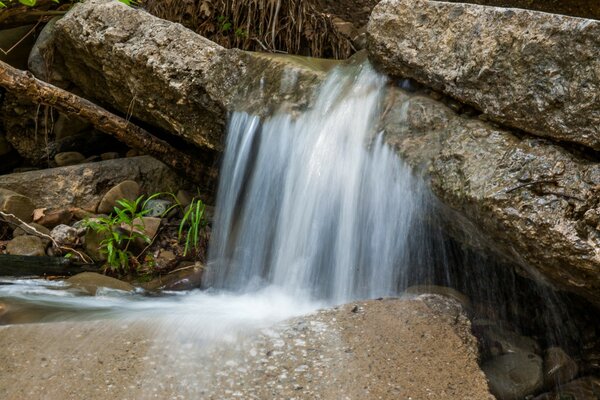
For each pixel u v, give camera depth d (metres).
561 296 3.68
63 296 4.12
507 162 3.20
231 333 3.38
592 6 4.63
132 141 5.15
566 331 3.83
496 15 3.30
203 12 5.99
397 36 3.78
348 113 4.03
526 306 3.95
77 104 4.95
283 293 4.22
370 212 3.88
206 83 4.72
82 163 5.84
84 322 3.46
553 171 3.06
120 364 3.10
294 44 5.96
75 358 3.13
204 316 3.62
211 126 4.88
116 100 5.55
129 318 3.57
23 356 3.14
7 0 5.96
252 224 4.50
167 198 5.61
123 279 4.66
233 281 4.45
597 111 2.92
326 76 4.29
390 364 3.14
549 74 3.06
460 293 3.92
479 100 3.38
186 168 5.39
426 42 3.64
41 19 6.20
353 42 6.09
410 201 3.71
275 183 4.36
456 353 3.25
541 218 3.02
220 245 4.68
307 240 4.15
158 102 5.05
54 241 4.97
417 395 2.96
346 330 3.37
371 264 3.93
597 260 2.88
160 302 4.11
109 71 5.30
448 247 3.99
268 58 4.52
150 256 4.88
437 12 3.60
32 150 6.16
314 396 2.93
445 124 3.56
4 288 4.21
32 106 6.04
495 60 3.27
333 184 4.03
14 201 5.16
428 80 3.66
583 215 2.95
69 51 5.68
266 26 5.97
